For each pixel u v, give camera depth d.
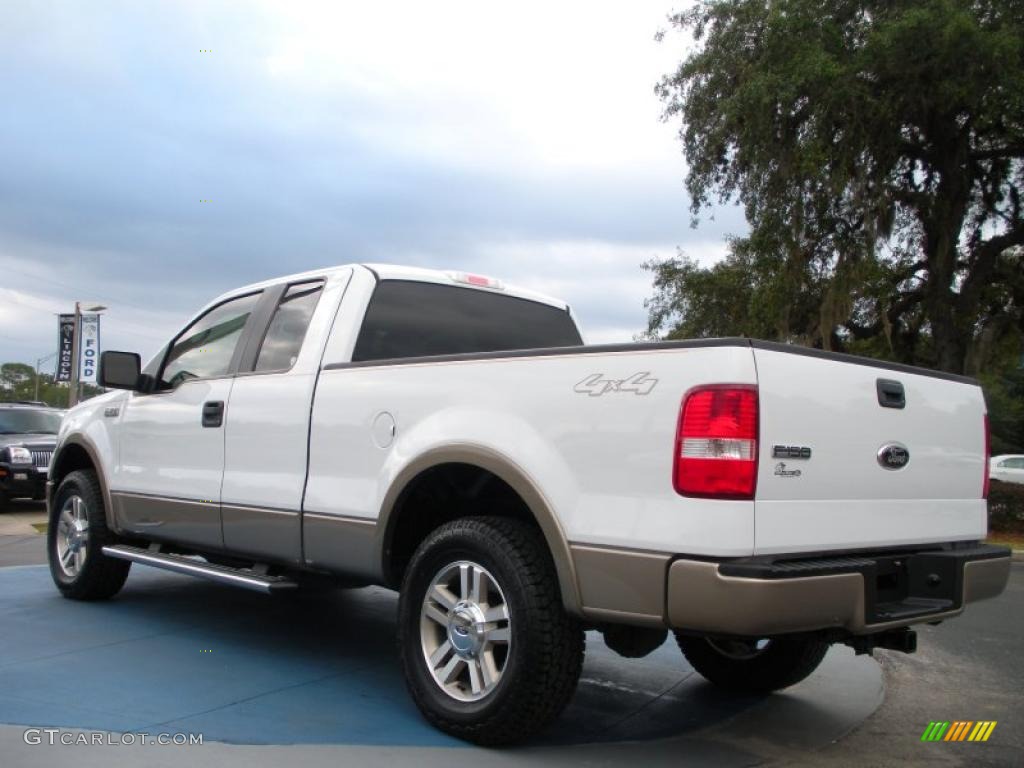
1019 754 4.06
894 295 20.14
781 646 4.60
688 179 18.66
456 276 5.45
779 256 17.36
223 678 4.57
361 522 4.22
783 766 3.77
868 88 16.09
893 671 5.70
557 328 6.02
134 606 6.26
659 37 18.45
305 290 5.17
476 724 3.62
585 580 3.36
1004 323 20.39
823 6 16.47
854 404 3.57
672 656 5.63
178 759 3.39
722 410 3.13
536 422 3.60
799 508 3.30
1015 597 8.98
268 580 4.70
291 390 4.74
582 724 4.19
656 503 3.21
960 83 15.29
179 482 5.39
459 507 4.28
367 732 3.81
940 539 4.02
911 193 18.22
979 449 4.33
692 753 3.85
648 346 3.36
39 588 6.88
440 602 3.88
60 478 6.78
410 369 4.18
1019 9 15.30
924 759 3.95
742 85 16.73
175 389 5.62
